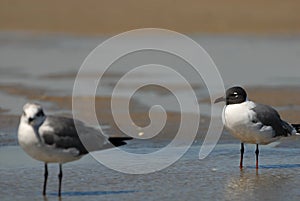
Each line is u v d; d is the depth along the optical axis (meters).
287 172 14.20
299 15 40.84
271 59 28.91
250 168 14.50
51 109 19.81
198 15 40.62
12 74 25.78
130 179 13.67
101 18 40.25
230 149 16.06
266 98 21.34
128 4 43.59
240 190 12.97
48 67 27.33
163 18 39.91
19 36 36.25
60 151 12.02
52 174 13.94
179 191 12.89
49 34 36.84
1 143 16.16
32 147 11.78
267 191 12.91
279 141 16.66
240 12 41.53
